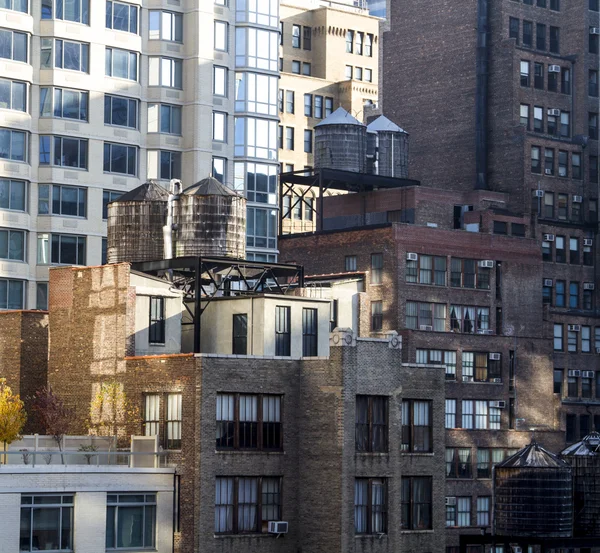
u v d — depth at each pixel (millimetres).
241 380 163500
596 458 199375
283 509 165750
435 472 173375
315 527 165125
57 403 171250
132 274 175125
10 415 167000
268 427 165500
